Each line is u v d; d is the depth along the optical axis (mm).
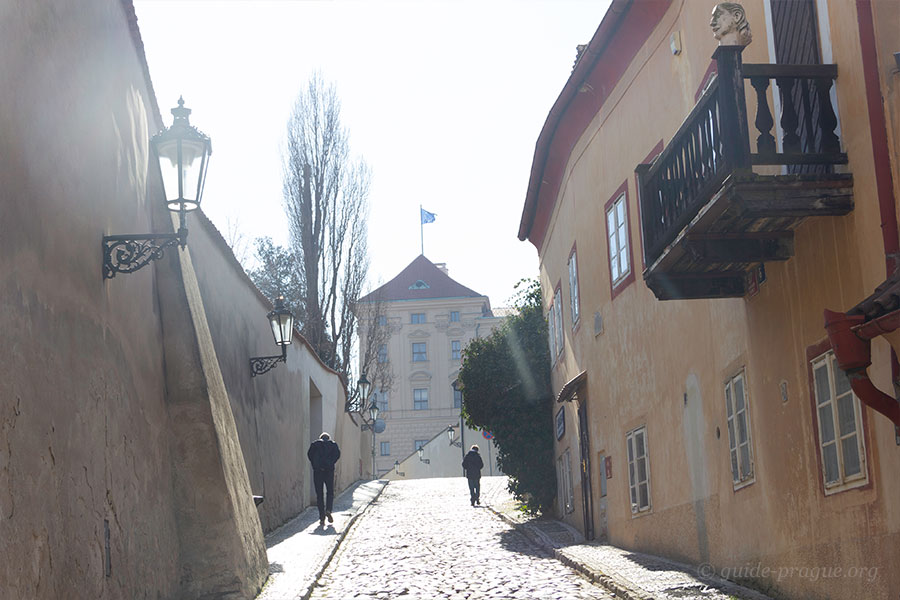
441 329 93188
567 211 20250
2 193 6699
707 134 8812
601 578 12156
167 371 11672
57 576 7227
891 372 7621
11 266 6828
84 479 8109
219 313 16906
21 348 6914
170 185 9039
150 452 10469
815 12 8703
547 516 24016
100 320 8984
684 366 13094
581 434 19438
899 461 7551
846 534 8523
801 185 8086
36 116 7488
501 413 24219
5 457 6445
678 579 11711
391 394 92438
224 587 11109
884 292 7152
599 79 16656
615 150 16219
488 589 12219
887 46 7750
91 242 8836
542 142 19891
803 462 9383
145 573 9672
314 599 11727
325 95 40531
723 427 11641
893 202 7609
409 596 11781
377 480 44156
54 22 8047
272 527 20344
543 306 24922
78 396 8133
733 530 11375
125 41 10633
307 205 39625
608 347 17078
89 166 8914
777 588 10062
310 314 38844
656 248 10219
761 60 10070
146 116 12062
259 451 19609
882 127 7699
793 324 9422
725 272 10500
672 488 13742
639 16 14273
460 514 26375
